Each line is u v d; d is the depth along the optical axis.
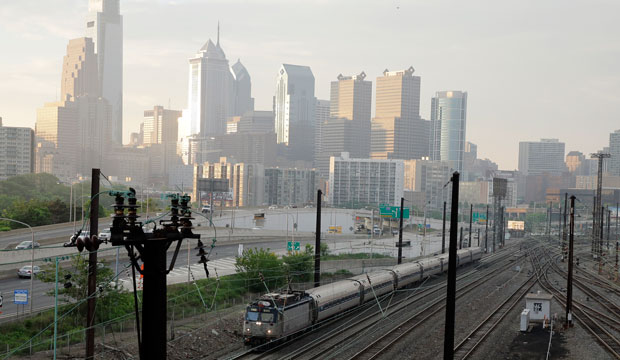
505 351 36.31
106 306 39.44
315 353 34.62
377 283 54.59
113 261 67.81
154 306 12.52
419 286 68.50
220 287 57.75
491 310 51.34
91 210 25.41
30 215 99.94
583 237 168.62
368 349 35.62
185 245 90.25
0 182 194.12
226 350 36.66
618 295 64.44
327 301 43.38
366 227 188.88
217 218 136.00
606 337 40.69
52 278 39.16
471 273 83.38
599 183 104.50
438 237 163.25
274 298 37.53
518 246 151.00
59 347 33.47
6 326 35.81
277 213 169.50
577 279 79.75
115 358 32.03
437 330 42.19
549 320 44.81
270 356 34.34
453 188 24.20
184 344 36.16
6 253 58.84
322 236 132.25
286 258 70.81
